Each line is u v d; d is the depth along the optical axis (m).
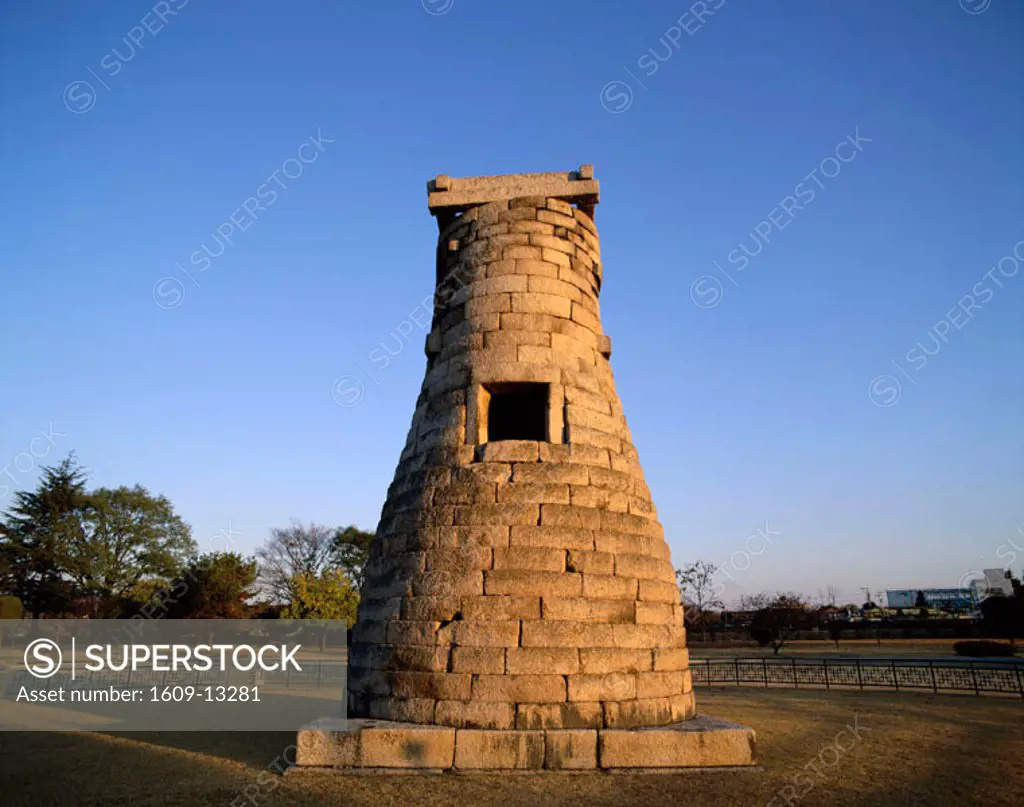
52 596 50.66
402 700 12.11
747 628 59.19
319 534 64.81
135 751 13.59
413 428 15.56
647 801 9.73
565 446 13.96
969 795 10.46
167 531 54.09
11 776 11.66
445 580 12.60
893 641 54.88
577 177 16.84
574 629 12.18
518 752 11.24
